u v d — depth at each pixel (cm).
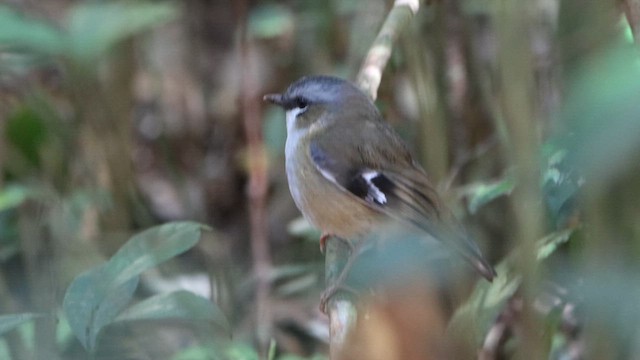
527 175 339
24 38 1004
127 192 1217
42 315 629
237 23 1380
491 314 596
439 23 973
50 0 1270
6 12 1022
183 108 1545
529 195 342
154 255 625
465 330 542
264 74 1434
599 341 322
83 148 1206
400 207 736
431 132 538
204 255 1148
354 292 686
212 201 1479
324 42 1332
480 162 950
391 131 814
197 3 1606
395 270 511
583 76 257
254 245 1192
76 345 856
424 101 561
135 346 853
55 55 1048
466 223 845
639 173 295
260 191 1238
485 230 853
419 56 693
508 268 609
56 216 1065
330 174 788
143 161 1507
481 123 1002
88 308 605
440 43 970
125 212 1199
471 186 881
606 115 241
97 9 1062
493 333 750
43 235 1048
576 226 573
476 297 606
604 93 243
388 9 934
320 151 801
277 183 1355
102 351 836
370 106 821
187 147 1526
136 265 620
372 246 752
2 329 613
